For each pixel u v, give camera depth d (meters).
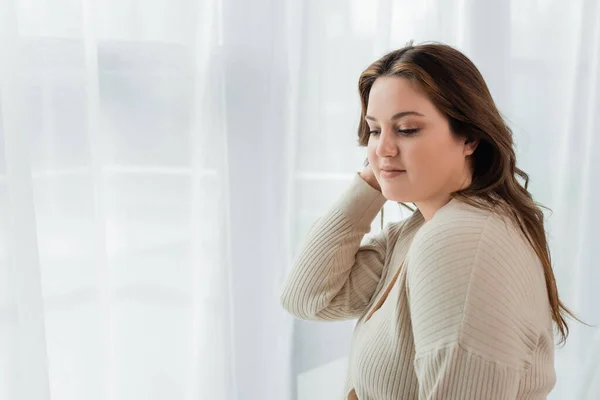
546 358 0.78
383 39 1.30
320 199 1.34
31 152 1.10
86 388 1.18
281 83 1.27
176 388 1.29
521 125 1.47
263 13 1.23
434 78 0.79
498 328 0.68
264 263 1.31
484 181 0.83
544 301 0.78
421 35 1.36
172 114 1.21
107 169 1.20
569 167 1.48
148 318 1.26
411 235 0.96
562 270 1.53
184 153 1.22
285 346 1.37
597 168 1.48
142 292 1.25
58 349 1.17
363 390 0.87
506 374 0.68
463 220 0.73
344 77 1.31
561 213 1.50
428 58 0.80
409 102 0.79
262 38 1.23
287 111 1.28
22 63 1.05
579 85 1.45
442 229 0.73
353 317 1.08
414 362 0.74
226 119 1.24
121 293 1.24
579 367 1.56
